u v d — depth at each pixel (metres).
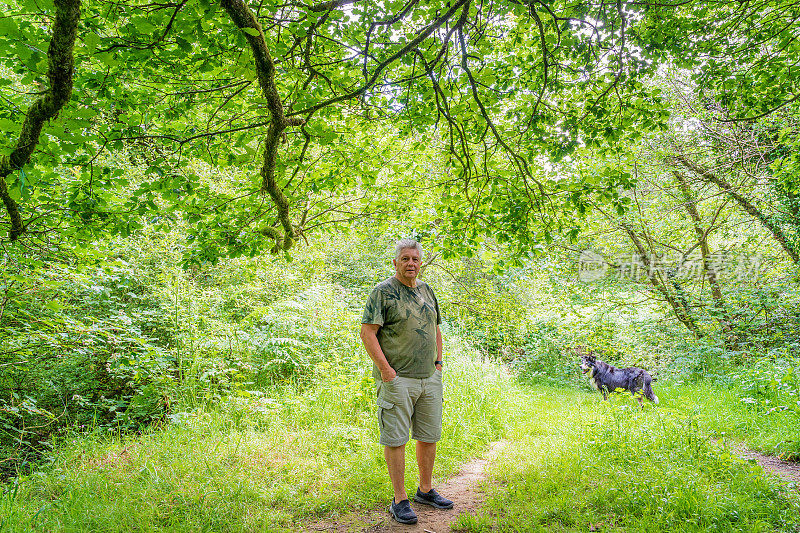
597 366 8.22
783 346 8.77
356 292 10.54
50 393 5.60
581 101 4.29
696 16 4.18
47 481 3.35
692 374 9.16
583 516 2.67
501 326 11.91
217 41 2.68
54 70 1.91
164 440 4.11
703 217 10.98
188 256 4.03
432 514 2.88
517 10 3.71
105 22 2.77
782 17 4.31
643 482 2.91
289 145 4.15
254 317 7.15
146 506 2.85
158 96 3.56
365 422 4.53
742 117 4.86
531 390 9.08
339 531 2.66
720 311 9.72
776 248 10.36
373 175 4.55
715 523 2.47
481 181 4.17
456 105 3.71
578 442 3.96
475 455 4.39
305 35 2.86
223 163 3.60
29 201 3.17
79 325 4.54
